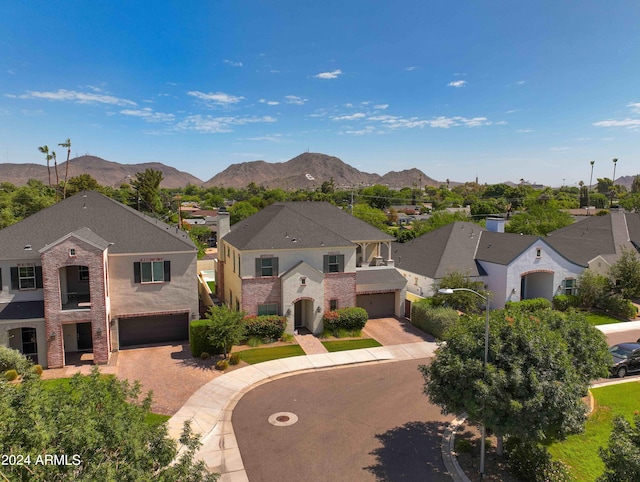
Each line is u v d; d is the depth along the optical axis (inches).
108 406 427.2
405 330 1341.0
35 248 1064.2
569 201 5034.5
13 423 329.7
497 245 1633.9
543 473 610.5
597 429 789.9
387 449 710.5
